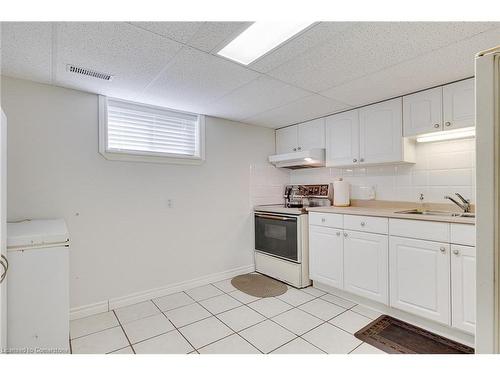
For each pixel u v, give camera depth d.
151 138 2.73
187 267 2.93
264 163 3.69
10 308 1.51
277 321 2.17
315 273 2.83
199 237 3.03
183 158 2.89
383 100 2.55
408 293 2.06
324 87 2.24
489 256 0.74
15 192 2.01
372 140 2.64
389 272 2.19
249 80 2.11
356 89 2.29
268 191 3.71
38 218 2.09
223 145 3.26
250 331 2.02
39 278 1.59
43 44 1.56
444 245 1.87
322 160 3.14
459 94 2.07
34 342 1.57
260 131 3.65
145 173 2.65
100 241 2.38
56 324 1.62
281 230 3.12
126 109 2.59
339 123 2.96
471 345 1.79
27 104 2.06
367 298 2.38
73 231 2.25
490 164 0.74
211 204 3.14
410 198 2.61
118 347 1.82
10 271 1.51
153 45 1.59
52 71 1.92
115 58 1.74
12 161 2.00
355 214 2.44
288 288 2.90
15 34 1.45
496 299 0.73
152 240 2.68
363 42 1.57
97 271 2.36
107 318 2.24
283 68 1.90
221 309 2.40
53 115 2.16
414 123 2.33
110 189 2.44
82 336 1.96
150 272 2.66
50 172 2.15
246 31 1.51
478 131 0.76
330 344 1.84
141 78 2.06
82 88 2.24
